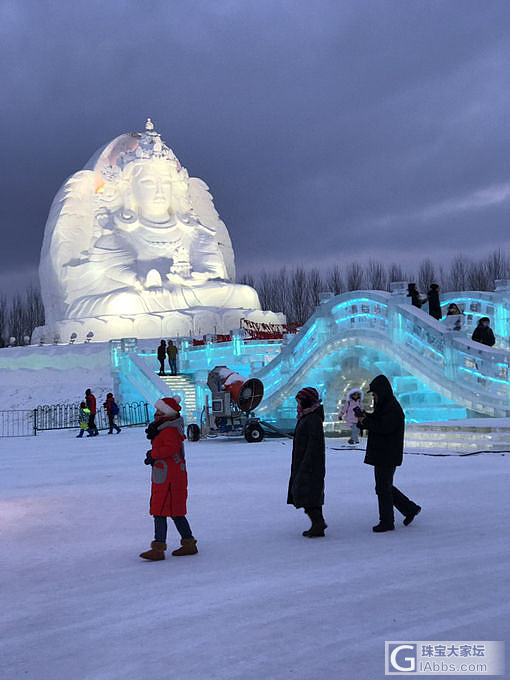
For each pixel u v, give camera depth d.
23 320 89.75
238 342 34.56
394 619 5.09
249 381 23.31
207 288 51.97
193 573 6.85
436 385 20.98
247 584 6.29
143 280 51.47
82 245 54.12
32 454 21.64
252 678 4.23
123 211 53.97
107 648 4.88
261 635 4.92
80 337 48.97
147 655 4.70
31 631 5.36
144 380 32.88
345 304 24.58
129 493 12.38
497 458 15.14
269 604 5.62
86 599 6.16
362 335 23.56
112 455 20.05
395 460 8.47
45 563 7.61
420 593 5.67
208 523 9.38
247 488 12.30
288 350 26.42
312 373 25.55
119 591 6.35
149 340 44.84
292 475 8.51
